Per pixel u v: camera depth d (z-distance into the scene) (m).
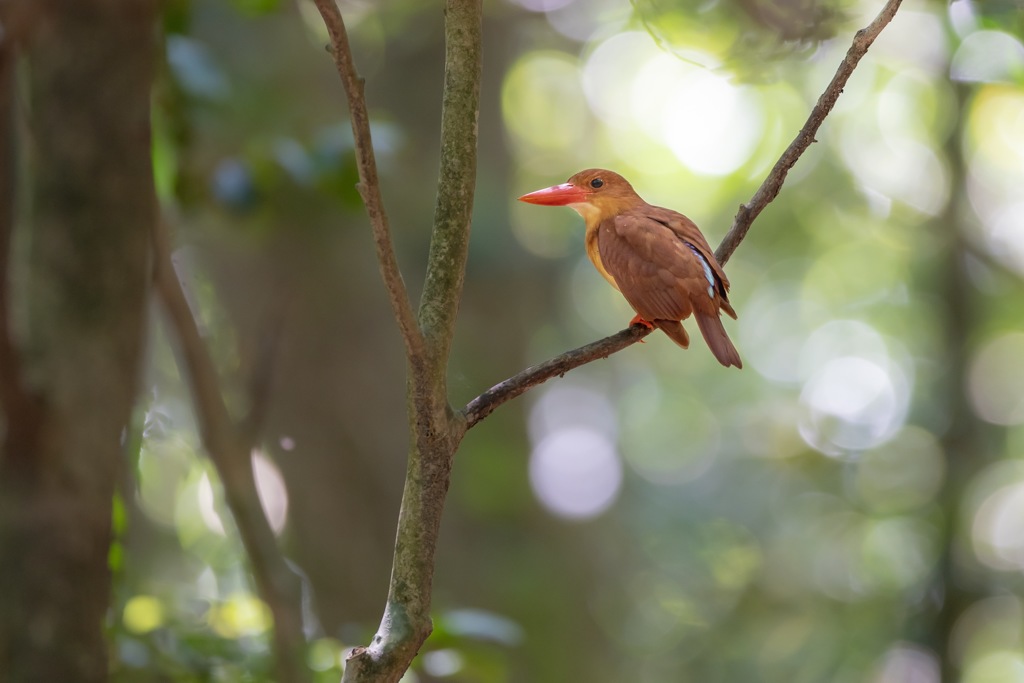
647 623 24.94
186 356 5.02
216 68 7.53
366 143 3.11
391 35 13.47
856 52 5.38
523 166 23.95
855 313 26.78
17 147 4.04
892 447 22.98
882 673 18.98
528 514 13.80
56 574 3.51
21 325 3.67
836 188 21.66
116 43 3.77
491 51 14.48
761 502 26.77
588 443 30.14
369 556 12.09
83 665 3.53
